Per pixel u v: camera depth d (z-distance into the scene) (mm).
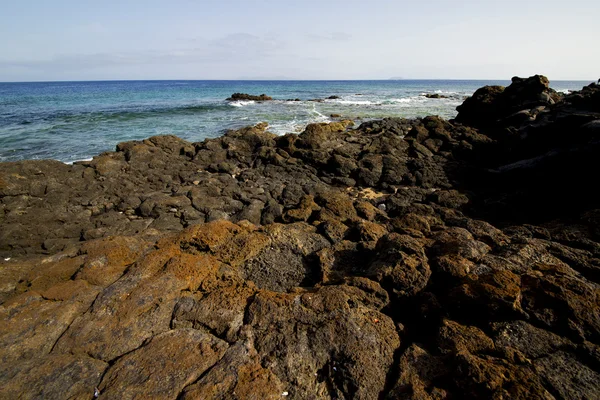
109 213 11000
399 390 4082
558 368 4164
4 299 5594
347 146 17234
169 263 5809
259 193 12719
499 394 3746
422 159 15891
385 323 5008
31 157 17922
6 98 55031
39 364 4242
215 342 4578
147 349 4422
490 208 10992
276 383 4082
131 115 33125
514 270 5633
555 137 15000
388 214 11359
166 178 13727
